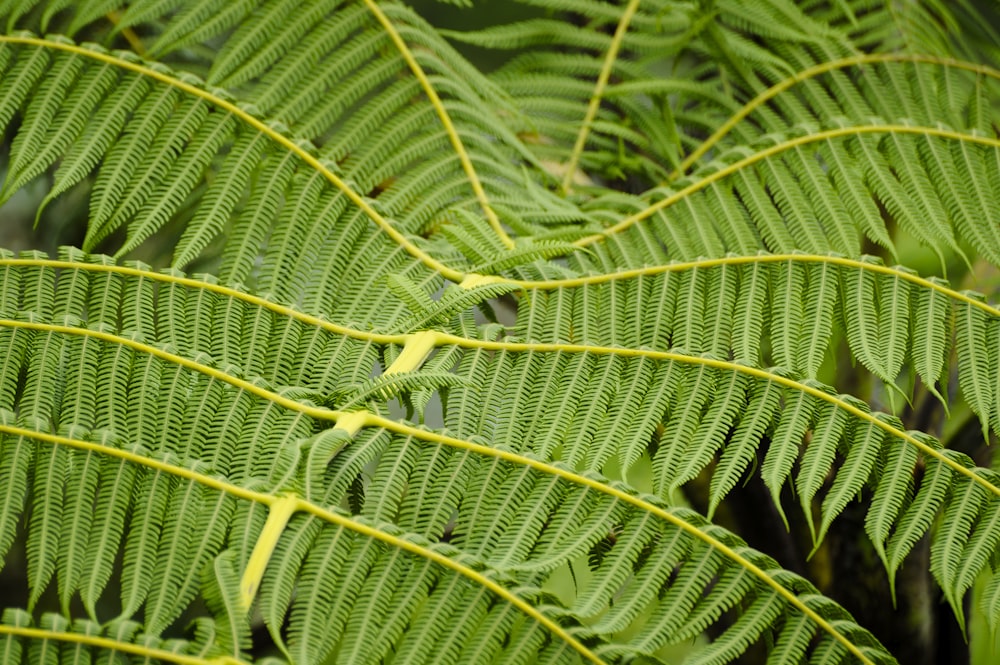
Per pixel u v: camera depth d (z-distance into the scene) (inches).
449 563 54.7
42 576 54.2
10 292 57.9
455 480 56.6
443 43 66.3
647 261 62.7
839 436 57.8
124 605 53.9
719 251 62.7
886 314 59.9
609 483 56.6
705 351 59.7
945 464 57.4
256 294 58.9
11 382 56.6
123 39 66.5
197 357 57.2
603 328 60.1
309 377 58.4
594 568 56.9
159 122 61.1
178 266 59.6
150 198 60.2
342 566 54.7
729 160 63.9
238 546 54.7
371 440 56.7
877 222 62.7
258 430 56.7
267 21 64.2
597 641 54.3
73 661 52.4
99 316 58.1
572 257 62.6
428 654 54.0
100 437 55.5
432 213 63.4
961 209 63.1
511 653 54.0
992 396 58.9
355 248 61.0
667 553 56.0
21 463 55.2
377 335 59.0
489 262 60.5
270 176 61.0
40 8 65.7
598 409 58.3
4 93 61.0
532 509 56.4
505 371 58.8
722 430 57.9
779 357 59.6
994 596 56.2
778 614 55.4
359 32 66.8
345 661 53.7
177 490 55.2
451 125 64.5
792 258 60.6
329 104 63.8
